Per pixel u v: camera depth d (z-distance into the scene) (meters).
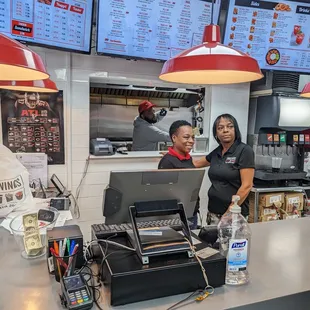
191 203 1.45
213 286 1.20
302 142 3.74
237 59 1.28
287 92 3.54
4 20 2.22
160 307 1.07
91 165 3.10
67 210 2.18
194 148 3.47
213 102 3.50
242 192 2.37
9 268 1.33
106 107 3.91
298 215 3.49
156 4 2.67
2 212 1.98
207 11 2.82
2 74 1.32
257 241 1.70
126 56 2.75
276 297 1.15
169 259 1.18
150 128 3.70
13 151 2.84
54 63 2.86
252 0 2.86
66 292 1.06
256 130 3.72
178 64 1.31
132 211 1.28
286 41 3.10
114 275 1.06
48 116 2.91
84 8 2.50
